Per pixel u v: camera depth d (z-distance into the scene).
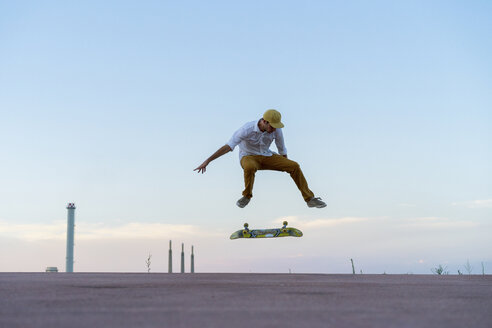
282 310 2.99
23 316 2.76
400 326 2.49
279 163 8.49
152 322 2.58
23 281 4.97
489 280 5.67
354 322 2.60
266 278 5.83
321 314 2.85
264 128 8.15
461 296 3.81
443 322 2.62
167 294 3.79
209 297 3.61
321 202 8.48
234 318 2.71
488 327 2.51
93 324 2.52
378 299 3.54
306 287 4.43
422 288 4.44
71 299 3.47
